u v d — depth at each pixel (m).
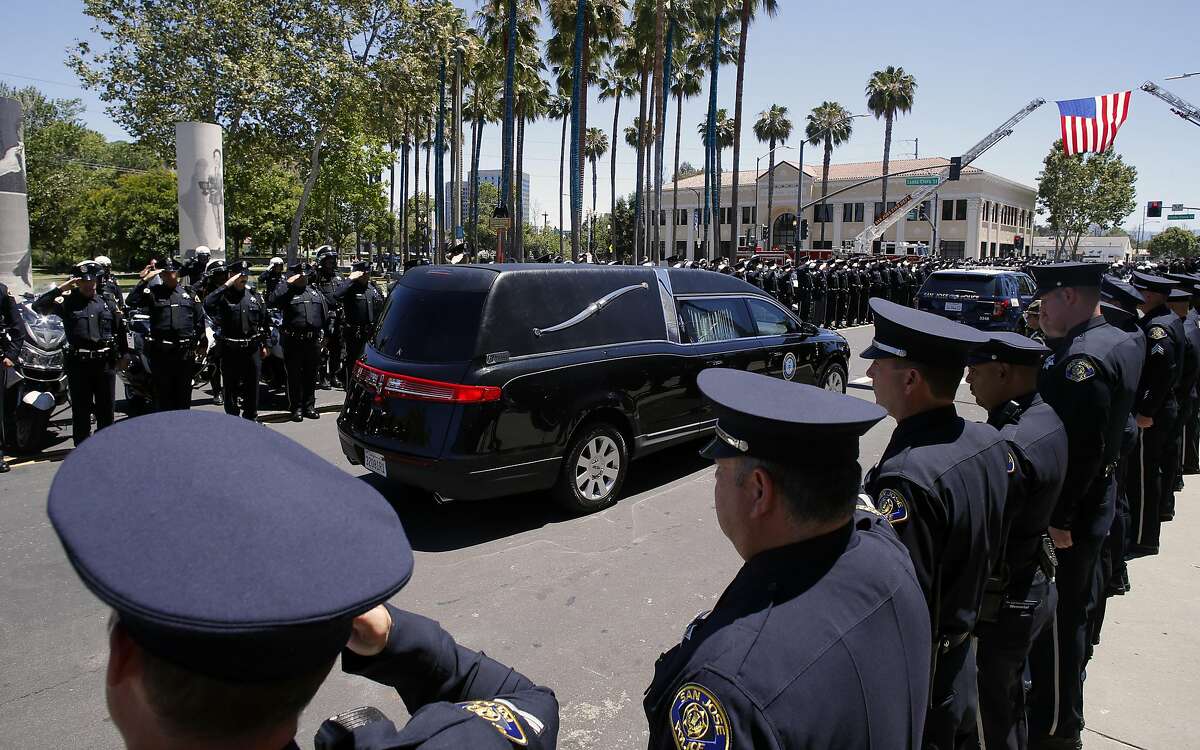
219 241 16.95
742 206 69.81
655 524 5.30
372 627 1.11
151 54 24.30
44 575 4.43
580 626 3.89
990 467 2.03
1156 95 32.03
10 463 6.58
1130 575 4.50
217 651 0.62
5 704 3.19
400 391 4.94
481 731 1.01
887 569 1.35
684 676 1.18
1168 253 86.44
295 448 0.85
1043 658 2.92
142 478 0.68
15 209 11.71
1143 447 4.71
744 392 1.42
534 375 5.01
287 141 27.16
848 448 1.31
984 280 13.59
